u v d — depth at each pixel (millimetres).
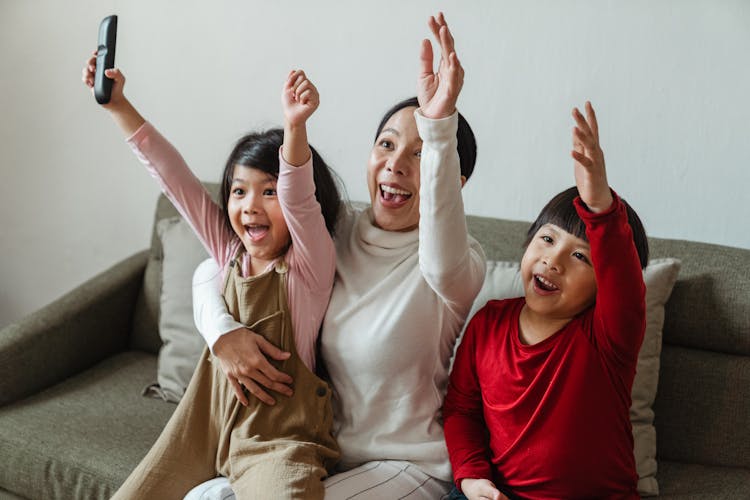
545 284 1344
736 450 1584
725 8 1763
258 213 1426
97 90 1450
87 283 2145
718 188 1831
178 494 1400
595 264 1229
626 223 1206
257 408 1388
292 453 1319
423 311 1404
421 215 1317
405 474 1385
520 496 1348
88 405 1887
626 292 1231
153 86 2459
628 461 1333
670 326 1668
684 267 1672
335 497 1298
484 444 1417
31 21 2600
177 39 2393
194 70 2387
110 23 1485
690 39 1803
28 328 1948
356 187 2221
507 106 1997
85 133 2598
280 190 1338
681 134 1843
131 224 2588
